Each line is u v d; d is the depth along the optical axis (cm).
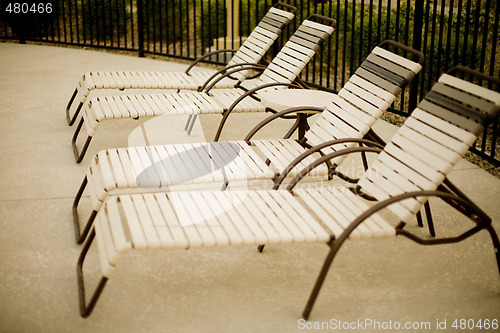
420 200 320
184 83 579
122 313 307
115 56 920
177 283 334
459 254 369
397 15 612
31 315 303
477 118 323
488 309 317
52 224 395
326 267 295
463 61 543
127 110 489
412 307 318
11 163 495
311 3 919
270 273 347
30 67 828
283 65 570
